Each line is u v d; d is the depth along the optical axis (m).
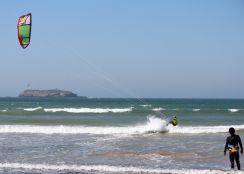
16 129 26.72
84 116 44.97
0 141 21.38
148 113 52.16
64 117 42.88
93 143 20.64
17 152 17.55
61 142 21.05
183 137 23.55
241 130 27.20
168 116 46.28
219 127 28.69
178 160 15.57
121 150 18.22
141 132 25.86
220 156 16.52
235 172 12.86
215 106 82.88
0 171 13.05
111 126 30.36
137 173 12.76
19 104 92.75
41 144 20.19
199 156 16.52
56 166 13.84
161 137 23.56
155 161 15.34
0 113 50.25
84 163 14.82
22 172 12.91
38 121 35.69
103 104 96.06
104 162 15.10
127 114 49.31
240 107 75.69
